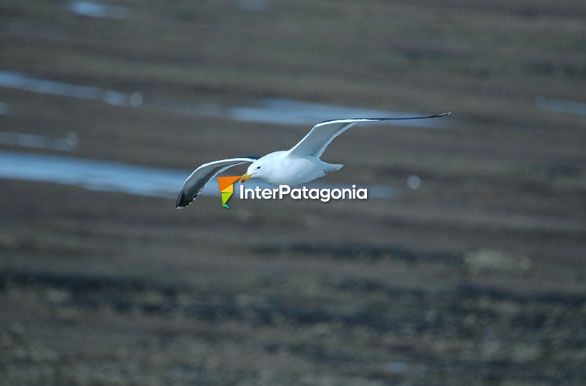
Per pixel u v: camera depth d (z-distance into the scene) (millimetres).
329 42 53312
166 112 43844
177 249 31562
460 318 28156
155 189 36250
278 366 25047
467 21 57562
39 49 49469
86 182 36312
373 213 35031
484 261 32094
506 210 36688
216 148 40656
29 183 35719
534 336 27422
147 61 49188
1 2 54969
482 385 24672
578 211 37031
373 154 40312
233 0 58156
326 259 31469
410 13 58000
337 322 27453
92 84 46062
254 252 31625
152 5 56625
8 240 31188
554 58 53562
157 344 25812
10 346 25203
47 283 28641
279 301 28500
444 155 41062
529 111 47062
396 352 26109
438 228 34469
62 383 23766
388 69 50656
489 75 50938
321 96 47031
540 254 33062
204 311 27641
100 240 31844
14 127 40781
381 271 30922
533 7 60250
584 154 42625
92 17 54219
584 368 25781
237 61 50094
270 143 41625
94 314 27125
